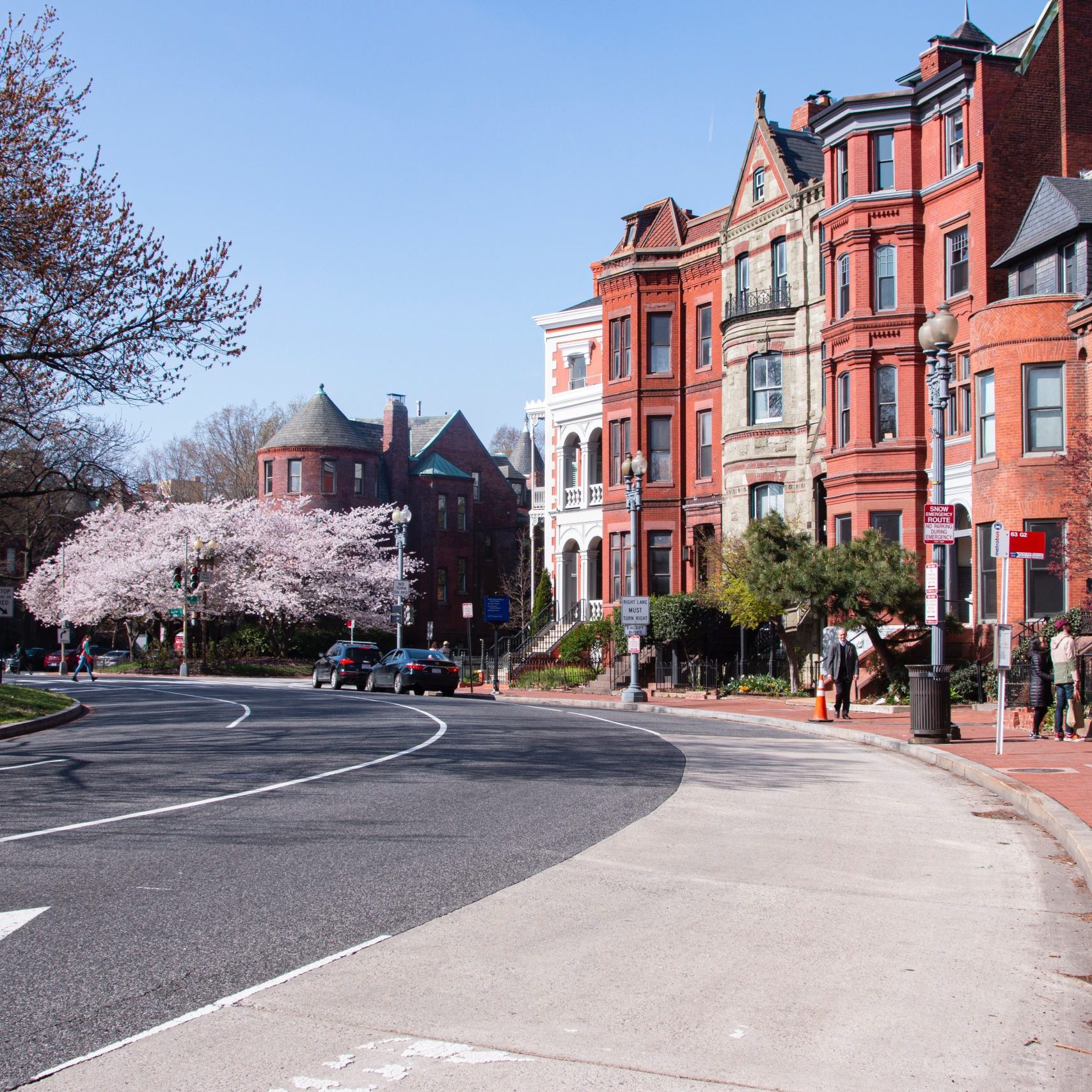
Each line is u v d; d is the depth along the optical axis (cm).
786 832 1132
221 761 1661
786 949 712
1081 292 2769
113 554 6425
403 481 7350
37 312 2131
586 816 1185
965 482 3125
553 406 5178
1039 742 1948
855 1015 590
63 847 995
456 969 657
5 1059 512
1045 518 2755
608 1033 557
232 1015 573
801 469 3788
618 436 4612
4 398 2405
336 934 726
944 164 3250
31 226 2014
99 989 611
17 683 4494
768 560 3055
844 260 3428
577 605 4888
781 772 1636
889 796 1405
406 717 2577
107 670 6400
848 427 3403
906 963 686
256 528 6303
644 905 820
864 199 3334
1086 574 2550
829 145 3484
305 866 927
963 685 2800
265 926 741
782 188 3928
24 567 7688
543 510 6425
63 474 3359
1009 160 3114
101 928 732
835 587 2800
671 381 4475
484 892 846
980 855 1027
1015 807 1309
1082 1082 508
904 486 3253
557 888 866
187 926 741
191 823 1119
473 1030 558
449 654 5088
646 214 4709
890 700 2925
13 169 2050
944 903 844
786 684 3525
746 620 3419
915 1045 548
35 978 629
